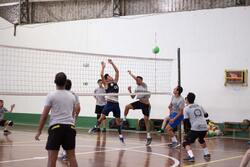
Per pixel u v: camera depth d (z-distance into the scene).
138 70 16.31
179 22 15.63
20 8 19.48
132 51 16.67
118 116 11.17
